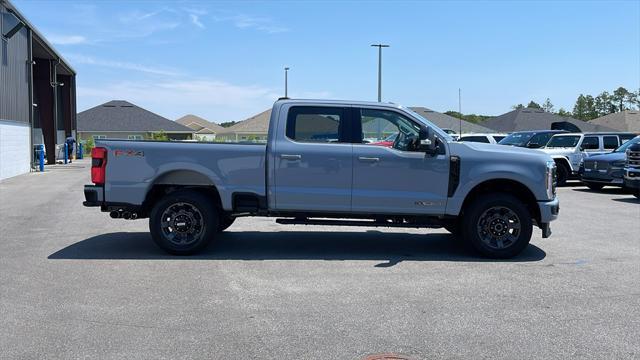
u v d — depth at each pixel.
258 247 8.66
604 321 5.32
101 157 7.98
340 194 7.92
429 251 8.48
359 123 8.04
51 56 34.22
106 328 5.05
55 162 34.78
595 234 10.00
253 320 5.28
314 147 7.93
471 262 7.75
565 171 20.08
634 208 13.71
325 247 8.71
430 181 7.92
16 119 24.20
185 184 8.13
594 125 48.06
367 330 5.04
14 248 8.49
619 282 6.72
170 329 5.03
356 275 6.96
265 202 7.99
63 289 6.26
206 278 6.76
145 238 9.36
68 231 10.04
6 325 5.11
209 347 4.62
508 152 8.00
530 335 4.95
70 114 43.06
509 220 7.95
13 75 23.78
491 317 5.41
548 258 8.03
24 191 17.12
